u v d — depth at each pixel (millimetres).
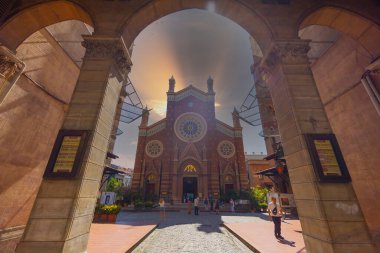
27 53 6336
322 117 5012
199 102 36312
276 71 6074
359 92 7488
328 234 3734
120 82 6219
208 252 6043
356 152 7754
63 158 4242
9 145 5844
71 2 5820
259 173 17016
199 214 18672
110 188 24047
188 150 31750
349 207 4016
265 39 6520
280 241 6734
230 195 26453
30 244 3467
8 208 5848
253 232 8445
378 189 6922
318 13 6305
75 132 4535
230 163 31375
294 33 6051
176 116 34688
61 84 8148
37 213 3730
